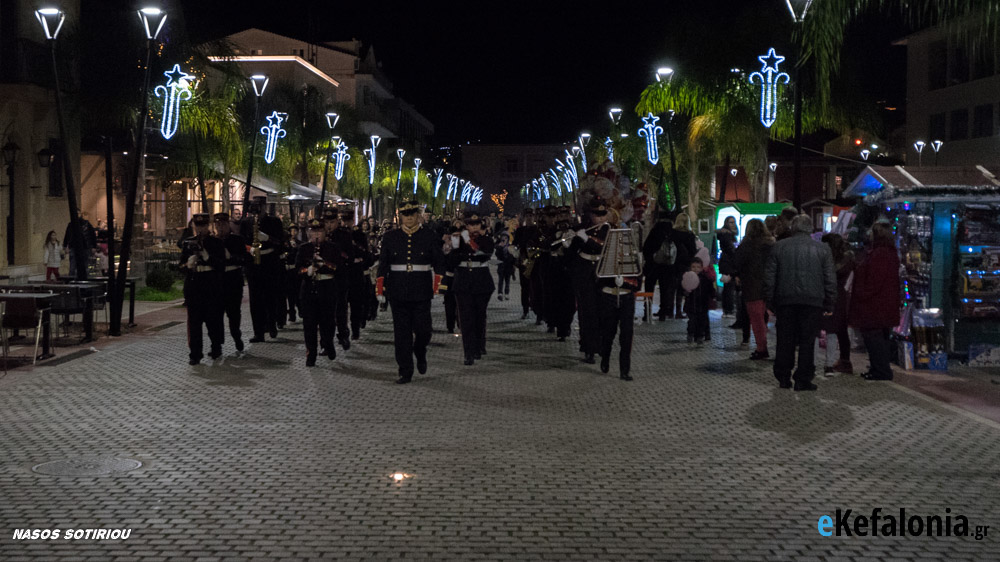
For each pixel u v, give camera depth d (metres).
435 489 6.83
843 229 15.87
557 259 15.97
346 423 9.06
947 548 5.71
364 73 76.50
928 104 48.28
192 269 12.88
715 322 18.91
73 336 15.98
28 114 26.97
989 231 12.98
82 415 9.43
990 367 12.86
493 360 13.56
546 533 5.88
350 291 15.90
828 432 8.78
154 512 6.27
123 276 16.33
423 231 11.65
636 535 5.87
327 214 14.57
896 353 13.08
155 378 11.76
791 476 7.25
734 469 7.44
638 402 10.26
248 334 16.61
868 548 5.70
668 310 18.86
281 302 17.23
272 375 12.05
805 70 24.39
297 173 49.84
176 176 34.38
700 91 31.09
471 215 13.15
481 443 8.25
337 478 7.11
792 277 10.98
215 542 5.68
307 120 45.84
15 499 6.54
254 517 6.17
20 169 27.00
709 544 5.73
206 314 13.28
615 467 7.47
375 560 5.40
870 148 39.97
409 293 11.52
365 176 55.50
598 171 15.39
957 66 46.28
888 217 14.23
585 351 13.38
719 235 17.84
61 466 7.41
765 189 32.62
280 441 8.30
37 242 27.75
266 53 65.31
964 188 12.73
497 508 6.38
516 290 29.33
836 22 11.24
